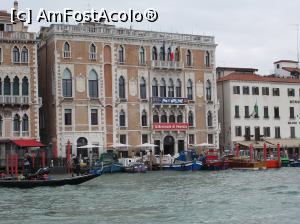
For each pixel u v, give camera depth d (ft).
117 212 93.56
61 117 194.49
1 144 182.91
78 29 198.70
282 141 239.91
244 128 234.38
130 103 206.90
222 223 81.87
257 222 82.38
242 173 178.91
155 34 212.64
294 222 81.97
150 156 193.77
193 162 194.18
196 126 218.79
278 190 123.65
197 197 112.57
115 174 177.17
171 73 215.51
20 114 186.60
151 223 82.58
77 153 196.24
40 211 95.76
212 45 223.92
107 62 203.82
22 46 188.34
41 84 209.97
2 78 185.16
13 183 132.67
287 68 266.98
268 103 240.73
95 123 200.64
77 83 197.98
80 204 103.76
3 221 86.07
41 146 182.91
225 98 234.99
